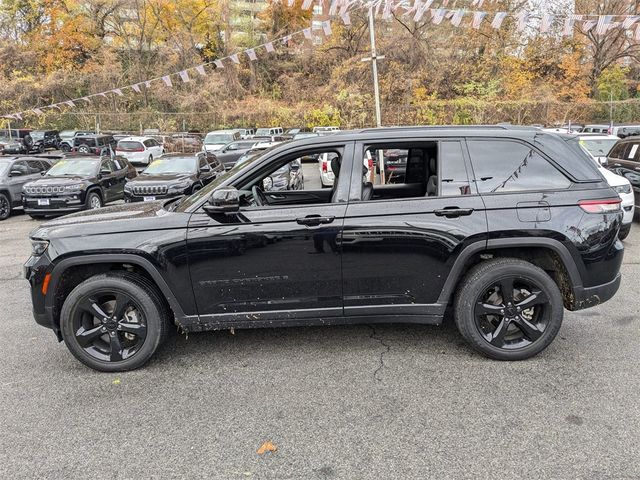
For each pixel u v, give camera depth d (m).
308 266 3.71
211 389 3.52
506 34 33.69
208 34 43.09
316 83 39.78
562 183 3.74
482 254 3.86
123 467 2.68
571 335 4.30
